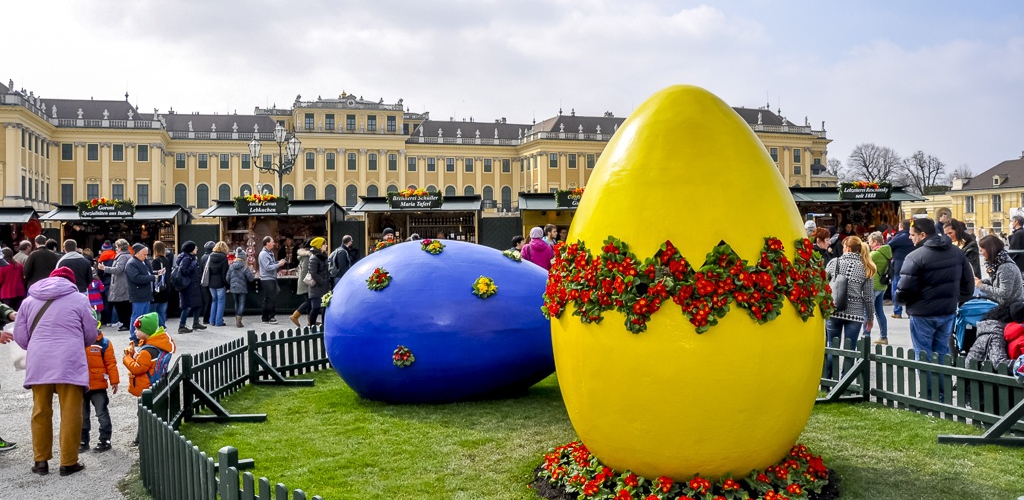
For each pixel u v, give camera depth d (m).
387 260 7.93
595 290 4.59
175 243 21.06
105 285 16.78
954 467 5.55
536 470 5.52
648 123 4.79
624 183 4.68
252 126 90.62
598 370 4.61
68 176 80.06
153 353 6.81
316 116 89.06
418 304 7.45
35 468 6.18
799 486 4.83
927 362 7.32
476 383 7.61
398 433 6.72
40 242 14.85
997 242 8.19
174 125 89.56
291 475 5.61
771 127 89.69
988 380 6.63
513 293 7.65
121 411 8.33
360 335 7.53
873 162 95.19
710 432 4.51
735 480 4.80
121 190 81.12
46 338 6.13
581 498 4.82
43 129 76.50
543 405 7.66
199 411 7.74
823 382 8.39
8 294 14.84
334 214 21.56
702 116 4.73
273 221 22.03
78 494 5.68
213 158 87.81
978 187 82.19
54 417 8.20
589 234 4.78
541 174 90.81
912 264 8.30
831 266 9.13
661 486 4.68
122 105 85.31
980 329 7.12
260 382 9.20
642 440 4.60
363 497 5.12
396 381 7.54
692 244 4.47
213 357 8.31
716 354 4.38
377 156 90.44
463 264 7.77
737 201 4.55
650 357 4.43
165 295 14.92
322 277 14.84
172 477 5.01
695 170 4.58
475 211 21.84
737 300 4.38
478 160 95.38
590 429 4.85
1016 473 5.41
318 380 9.47
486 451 6.11
